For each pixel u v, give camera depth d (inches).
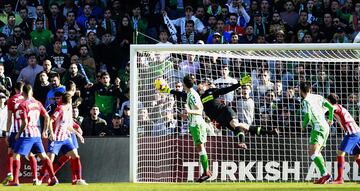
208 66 1907.0
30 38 2244.1
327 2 2298.2
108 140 1820.9
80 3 2381.9
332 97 1651.1
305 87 1624.0
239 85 1624.0
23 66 2194.9
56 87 1882.4
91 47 2196.1
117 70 2207.2
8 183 1588.3
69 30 2251.5
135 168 1776.6
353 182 1764.3
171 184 1600.6
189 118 1627.7
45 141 1796.3
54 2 2411.4
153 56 1871.3
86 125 1870.1
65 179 1807.3
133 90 1786.4
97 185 1567.4
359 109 1903.3
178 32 2283.5
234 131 1631.4
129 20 2282.2
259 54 1891.0
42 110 1590.8
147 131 1824.6
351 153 1660.9
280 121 1877.5
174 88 1883.6
